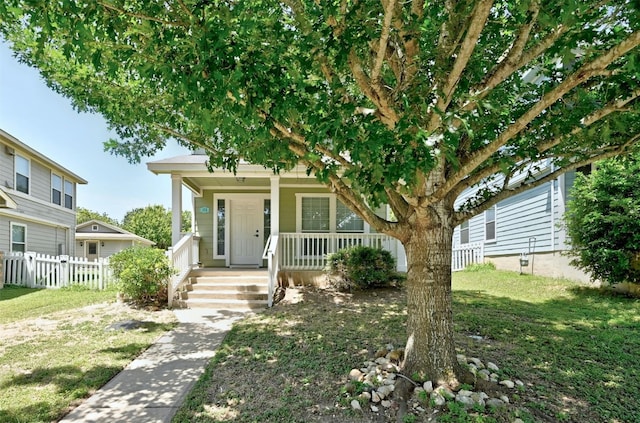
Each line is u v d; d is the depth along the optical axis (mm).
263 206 11555
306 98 2674
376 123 2326
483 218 13414
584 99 3135
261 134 2773
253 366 4352
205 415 3225
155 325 6328
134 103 4391
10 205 11203
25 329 6086
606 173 7113
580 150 3865
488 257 12992
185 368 4367
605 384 3674
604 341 4879
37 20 2184
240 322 6492
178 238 8961
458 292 8438
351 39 2418
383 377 3752
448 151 2322
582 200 7426
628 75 2664
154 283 7785
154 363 4539
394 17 2672
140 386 3869
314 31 2605
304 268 9516
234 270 9695
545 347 4688
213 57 2125
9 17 2707
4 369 4309
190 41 2338
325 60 2791
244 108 2494
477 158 2918
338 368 4176
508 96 3891
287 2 2783
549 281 8977
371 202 2488
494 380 3682
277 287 8938
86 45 2670
